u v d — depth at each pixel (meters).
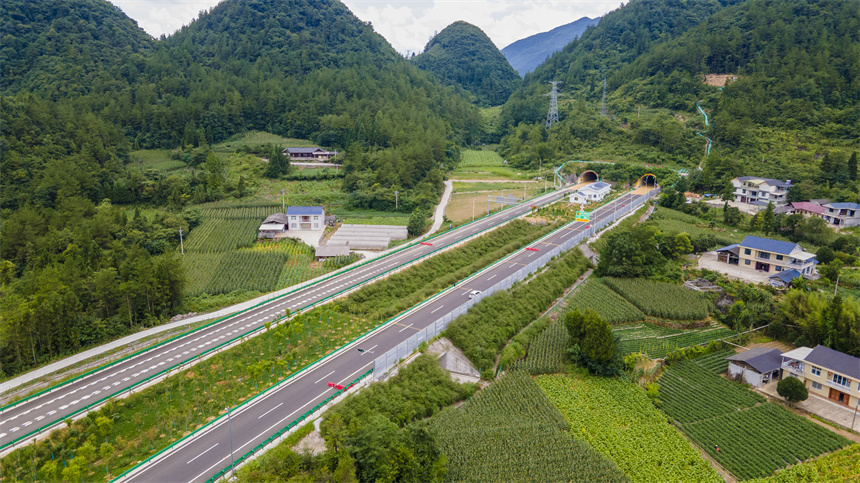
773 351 80.06
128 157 182.62
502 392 72.25
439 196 177.25
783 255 108.94
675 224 142.38
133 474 51.66
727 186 156.50
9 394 66.56
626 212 151.38
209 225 134.88
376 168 179.00
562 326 90.44
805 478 58.75
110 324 84.31
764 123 196.12
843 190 148.75
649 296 101.19
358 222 145.88
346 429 55.97
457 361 78.31
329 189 172.12
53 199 136.38
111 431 59.22
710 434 66.06
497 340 83.94
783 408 70.69
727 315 94.62
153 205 151.12
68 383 68.06
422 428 55.25
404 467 51.97
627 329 92.44
